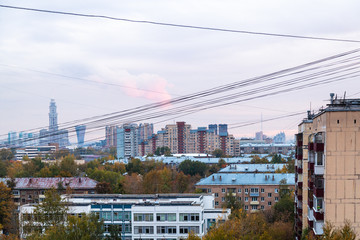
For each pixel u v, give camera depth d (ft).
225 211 274.36
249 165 540.11
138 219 288.30
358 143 136.67
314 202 143.64
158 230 286.05
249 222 185.88
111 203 300.20
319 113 147.02
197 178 580.71
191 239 162.61
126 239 295.28
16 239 236.63
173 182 497.05
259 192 426.10
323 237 128.36
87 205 297.53
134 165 639.76
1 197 368.07
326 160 137.59
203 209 295.48
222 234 156.87
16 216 355.36
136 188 453.17
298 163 211.20
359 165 136.67
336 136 137.39
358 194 136.46
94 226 188.75
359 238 135.54
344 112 137.28
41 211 214.28
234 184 429.79
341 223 136.67
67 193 338.95
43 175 531.09
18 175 546.67
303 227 203.10
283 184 382.63
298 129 221.87
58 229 192.13
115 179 508.12
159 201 309.42
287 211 291.58
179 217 284.82
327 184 137.49
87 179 451.53
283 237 243.60
